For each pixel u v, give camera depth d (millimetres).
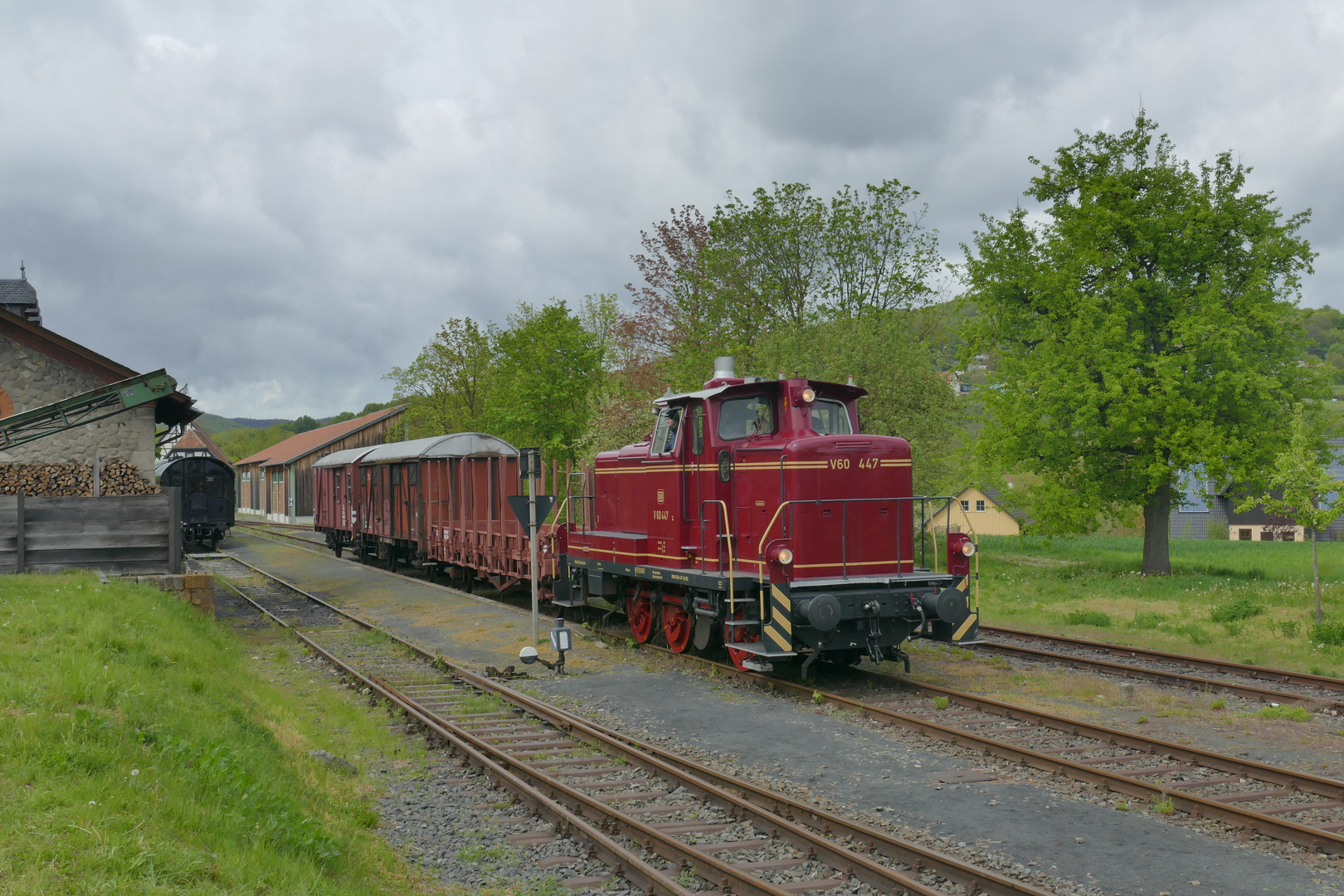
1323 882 5641
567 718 9508
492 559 19719
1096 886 5590
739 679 11664
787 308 27734
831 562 11352
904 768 7988
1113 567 24531
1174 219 21484
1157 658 12953
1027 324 24250
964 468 24500
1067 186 23906
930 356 25297
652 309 30281
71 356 19188
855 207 26500
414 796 7586
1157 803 6918
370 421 51562
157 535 15641
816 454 11328
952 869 5719
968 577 11570
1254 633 14648
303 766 7711
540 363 33375
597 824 6805
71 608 10594
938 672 12188
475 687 11578
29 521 14891
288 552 33281
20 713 6367
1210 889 5559
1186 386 21172
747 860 6082
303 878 4969
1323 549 30719
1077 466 23531
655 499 13703
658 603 14094
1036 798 7203
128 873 4395
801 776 7828
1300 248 21672
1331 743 8766
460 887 5789
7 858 4355
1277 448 20469
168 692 8109
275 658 13547
